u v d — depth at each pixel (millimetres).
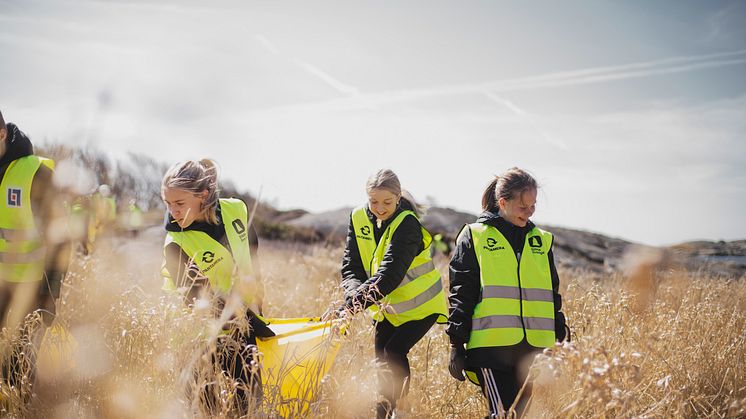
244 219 3520
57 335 3713
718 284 6953
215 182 3381
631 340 3996
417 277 4113
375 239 4137
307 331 3650
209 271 3330
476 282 3416
